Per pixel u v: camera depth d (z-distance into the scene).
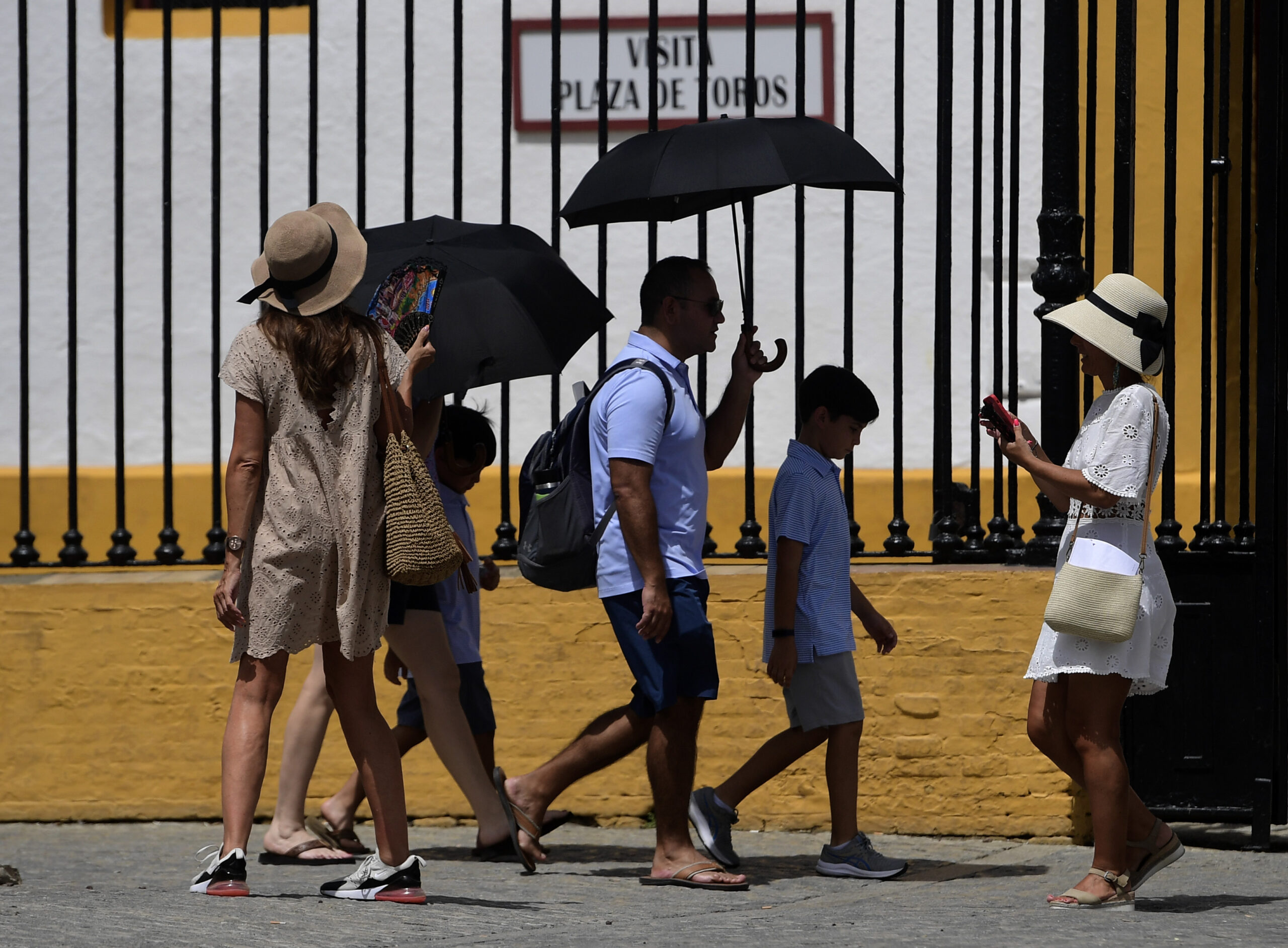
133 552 22.28
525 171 30.89
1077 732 15.94
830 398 18.02
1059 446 20.98
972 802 20.61
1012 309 21.27
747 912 15.80
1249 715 20.55
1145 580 15.69
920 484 28.98
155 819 21.70
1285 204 19.30
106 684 21.75
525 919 15.12
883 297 30.03
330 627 15.22
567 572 17.31
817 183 16.89
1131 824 16.67
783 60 30.14
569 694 21.27
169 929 13.90
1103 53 26.89
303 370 15.02
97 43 31.38
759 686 21.02
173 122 29.72
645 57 30.58
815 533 17.91
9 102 31.38
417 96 30.88
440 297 18.23
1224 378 20.98
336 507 15.11
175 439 31.11
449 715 18.64
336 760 21.56
